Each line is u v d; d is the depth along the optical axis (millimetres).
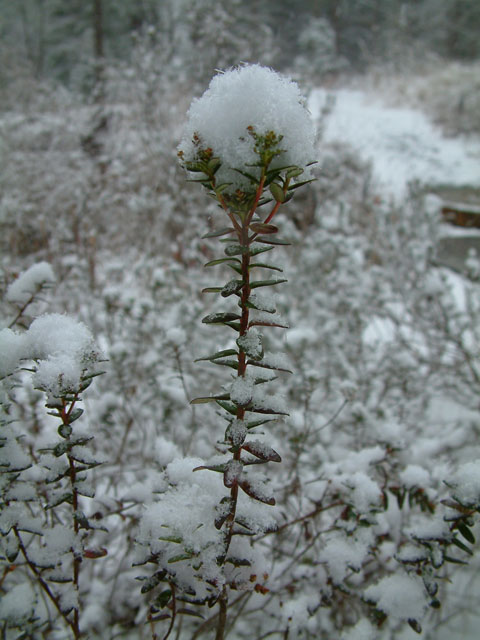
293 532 2213
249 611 1828
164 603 1342
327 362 3420
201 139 1018
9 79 11016
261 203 1046
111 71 8930
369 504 1686
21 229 5098
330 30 23062
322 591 1725
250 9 20422
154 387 2605
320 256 4305
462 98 13641
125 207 6375
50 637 1775
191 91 7188
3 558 1408
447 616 2027
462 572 2217
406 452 2211
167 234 5629
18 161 6680
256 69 1055
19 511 1397
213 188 1027
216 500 1324
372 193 7965
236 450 1186
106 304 3156
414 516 2264
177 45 7836
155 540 1312
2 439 1297
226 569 1386
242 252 1026
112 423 2441
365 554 1662
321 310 3896
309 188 6395
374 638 1614
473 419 2525
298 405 2912
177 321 3121
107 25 18422
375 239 5551
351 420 2611
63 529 1420
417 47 19672
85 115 8578
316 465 2422
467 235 7324
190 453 2375
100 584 2029
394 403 3141
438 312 4012
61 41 21344
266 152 944
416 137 12758
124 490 2520
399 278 4543
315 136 1066
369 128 13422
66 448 1257
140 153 7207
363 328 3805
